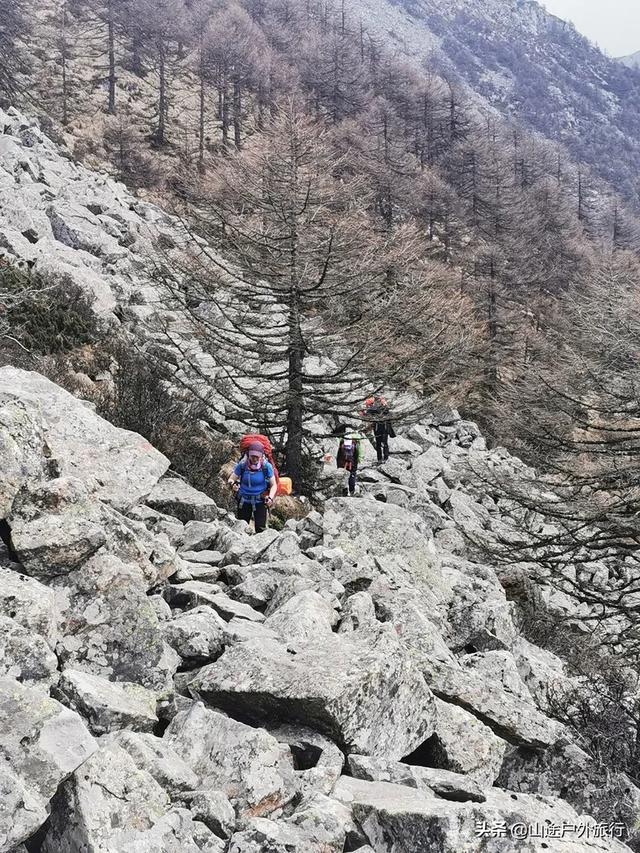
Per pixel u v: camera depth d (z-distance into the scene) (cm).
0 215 2209
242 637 437
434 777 348
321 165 1602
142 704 343
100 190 3116
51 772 233
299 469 1566
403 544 846
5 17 5919
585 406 1524
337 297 1534
